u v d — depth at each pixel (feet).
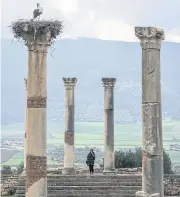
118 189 153.28
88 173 180.96
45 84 102.37
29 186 100.78
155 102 92.53
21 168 267.59
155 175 92.27
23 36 101.81
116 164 240.94
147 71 92.68
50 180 159.22
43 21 101.04
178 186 159.43
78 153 483.10
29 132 101.50
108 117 176.65
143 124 93.20
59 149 512.22
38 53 102.01
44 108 102.06
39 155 100.89
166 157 242.78
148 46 92.73
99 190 152.87
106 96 177.37
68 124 177.58
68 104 178.40
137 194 92.94
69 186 155.22
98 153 483.92
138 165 241.76
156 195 91.91
